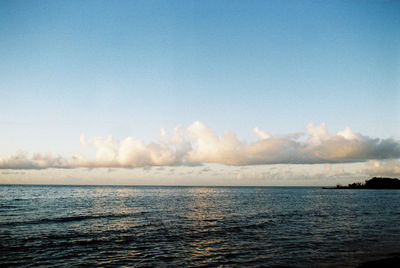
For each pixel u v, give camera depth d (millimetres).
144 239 21453
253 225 28875
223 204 58750
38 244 19422
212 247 19062
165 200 71125
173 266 14836
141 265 15000
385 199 86375
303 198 87500
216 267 14688
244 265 15023
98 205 52125
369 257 16688
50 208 44438
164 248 18719
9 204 51094
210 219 33531
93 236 22438
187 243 20234
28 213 36906
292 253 17531
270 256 16797
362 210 47281
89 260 15844
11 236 21812
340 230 26188
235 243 20312
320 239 21891
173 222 30672
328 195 114688
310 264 15211
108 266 14797
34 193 100438
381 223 31156
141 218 33688
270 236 23016
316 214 40281
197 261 15727
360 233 24641
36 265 14883
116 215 36438
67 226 27078
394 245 19953
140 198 79188
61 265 14938
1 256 16391
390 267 14773
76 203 56031
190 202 64188
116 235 22938
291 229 26547
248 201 69750
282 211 44406
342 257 16641
